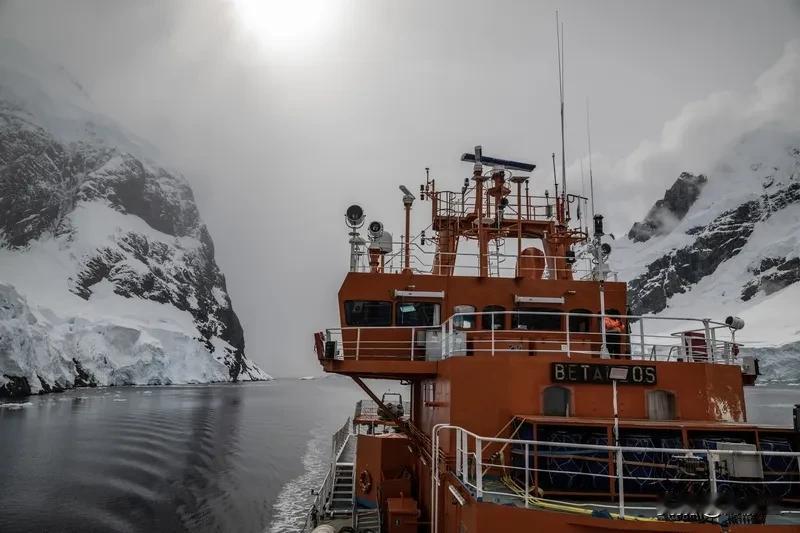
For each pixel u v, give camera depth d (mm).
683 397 15141
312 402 147375
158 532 33938
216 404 124250
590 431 13695
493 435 15109
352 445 45844
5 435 67125
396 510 18344
